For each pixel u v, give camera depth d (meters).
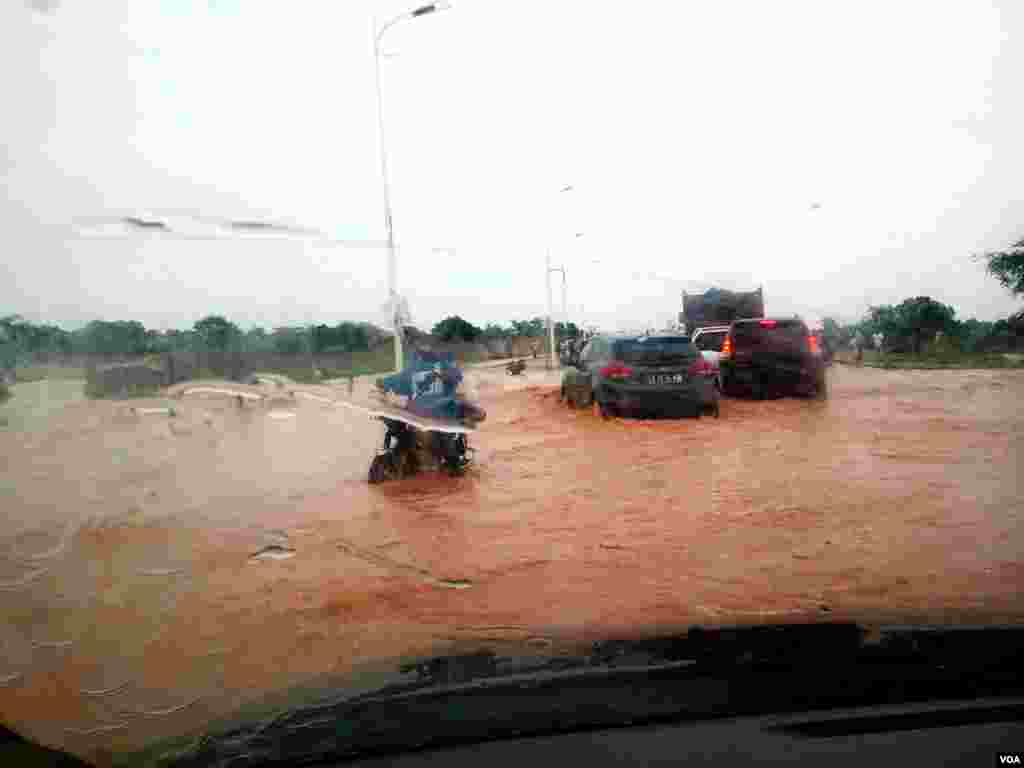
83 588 4.10
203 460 7.68
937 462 7.82
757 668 2.48
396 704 2.32
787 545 5.02
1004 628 2.94
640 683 2.38
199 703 2.70
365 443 9.01
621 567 4.59
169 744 2.35
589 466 8.08
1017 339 21.58
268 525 5.55
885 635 2.83
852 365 20.59
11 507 5.90
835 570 4.41
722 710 2.13
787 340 13.40
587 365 12.89
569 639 3.23
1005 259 18.94
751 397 13.48
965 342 22.03
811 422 10.84
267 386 7.71
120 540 5.06
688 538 5.26
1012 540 4.98
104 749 2.36
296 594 4.07
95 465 7.18
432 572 4.47
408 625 3.61
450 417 7.65
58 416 7.66
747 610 3.69
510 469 7.92
